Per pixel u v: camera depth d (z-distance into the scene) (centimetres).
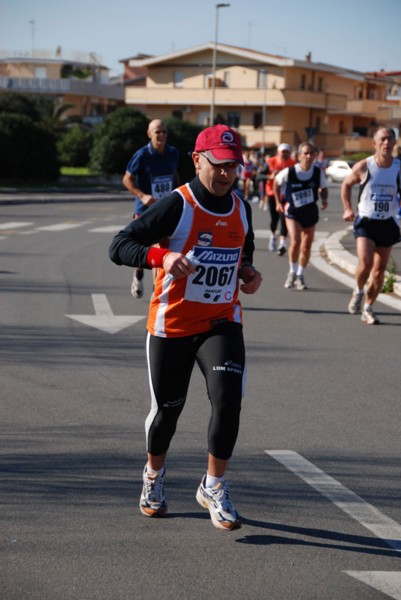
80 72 16988
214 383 817
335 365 1563
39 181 8250
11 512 855
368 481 979
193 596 694
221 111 14350
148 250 789
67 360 1539
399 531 839
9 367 1480
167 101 14375
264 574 737
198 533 820
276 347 1705
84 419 1191
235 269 844
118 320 1919
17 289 2333
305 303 2234
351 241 3622
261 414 1242
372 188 1909
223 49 14000
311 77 14412
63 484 938
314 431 1167
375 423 1214
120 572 733
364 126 15950
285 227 3294
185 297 827
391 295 2381
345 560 770
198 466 1009
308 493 934
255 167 7931
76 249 3359
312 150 2405
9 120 7912
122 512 865
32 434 1117
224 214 823
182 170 9425
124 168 9231
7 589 696
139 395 1323
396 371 1530
